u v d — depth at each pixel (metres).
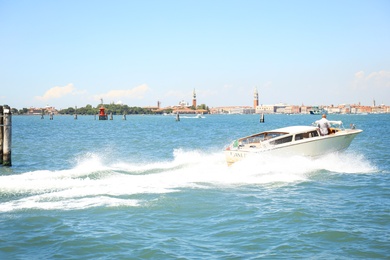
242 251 10.25
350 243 10.75
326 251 10.23
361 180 19.38
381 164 24.98
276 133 24.22
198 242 10.88
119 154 34.03
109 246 10.53
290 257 9.86
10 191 15.59
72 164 27.39
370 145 39.75
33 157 32.06
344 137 24.83
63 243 10.70
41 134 66.00
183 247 10.52
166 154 33.84
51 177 18.34
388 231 11.63
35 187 16.19
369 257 9.85
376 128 79.25
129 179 18.28
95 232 11.52
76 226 11.97
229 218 12.95
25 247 10.46
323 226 12.10
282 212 13.59
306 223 12.42
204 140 50.53
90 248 10.41
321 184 18.36
